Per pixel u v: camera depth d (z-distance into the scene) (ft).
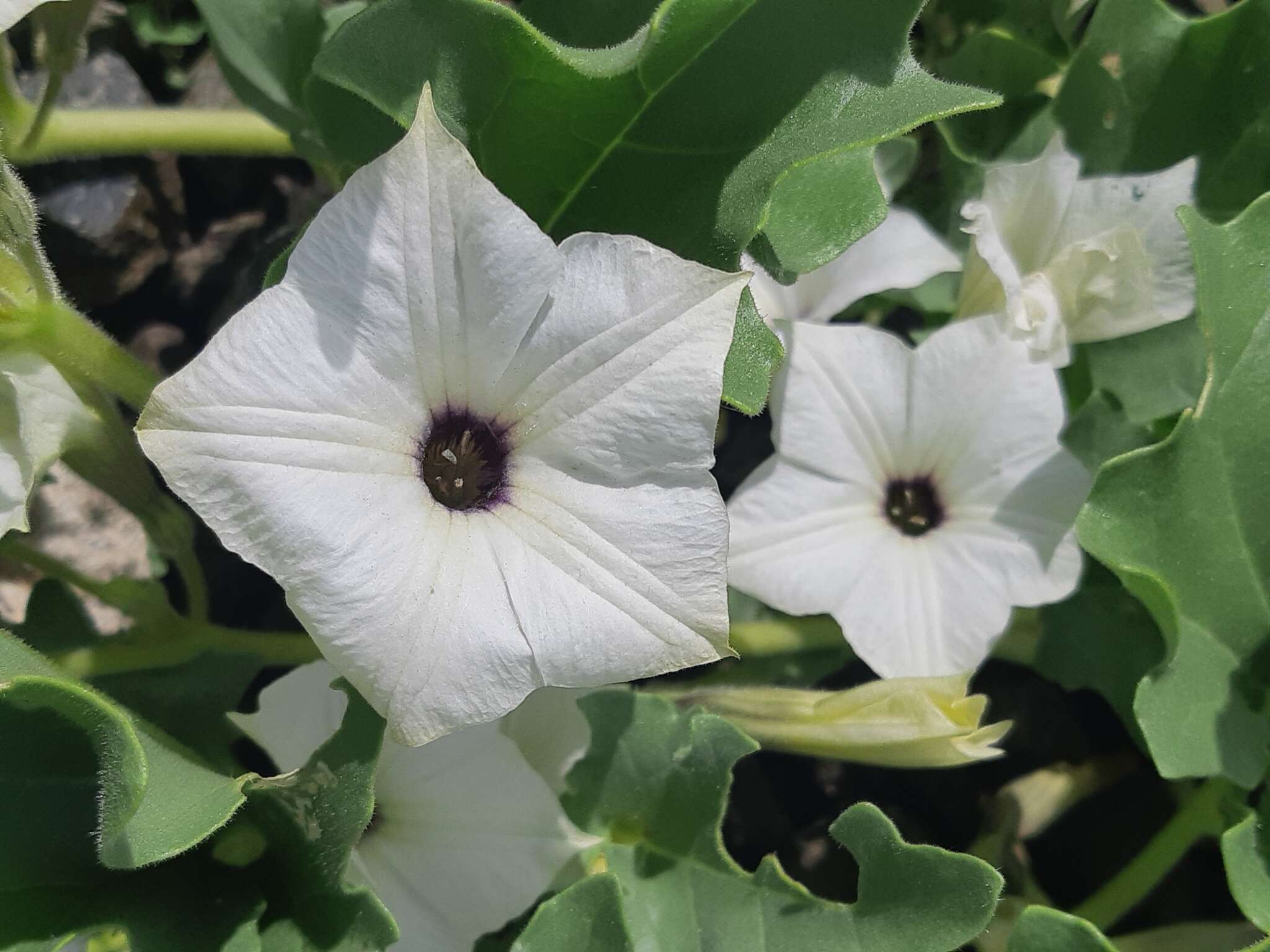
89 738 0.33
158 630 0.45
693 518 0.33
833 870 0.57
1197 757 0.41
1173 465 0.42
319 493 0.30
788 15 0.35
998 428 0.48
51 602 0.46
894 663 0.46
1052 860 0.60
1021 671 0.61
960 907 0.37
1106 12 0.54
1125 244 0.48
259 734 0.39
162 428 0.29
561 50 0.34
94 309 0.63
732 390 0.36
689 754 0.43
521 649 0.32
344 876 0.34
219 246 0.65
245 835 0.36
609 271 0.33
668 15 0.33
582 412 0.33
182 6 0.66
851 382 0.48
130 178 0.61
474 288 0.32
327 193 0.66
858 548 0.48
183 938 0.34
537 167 0.38
